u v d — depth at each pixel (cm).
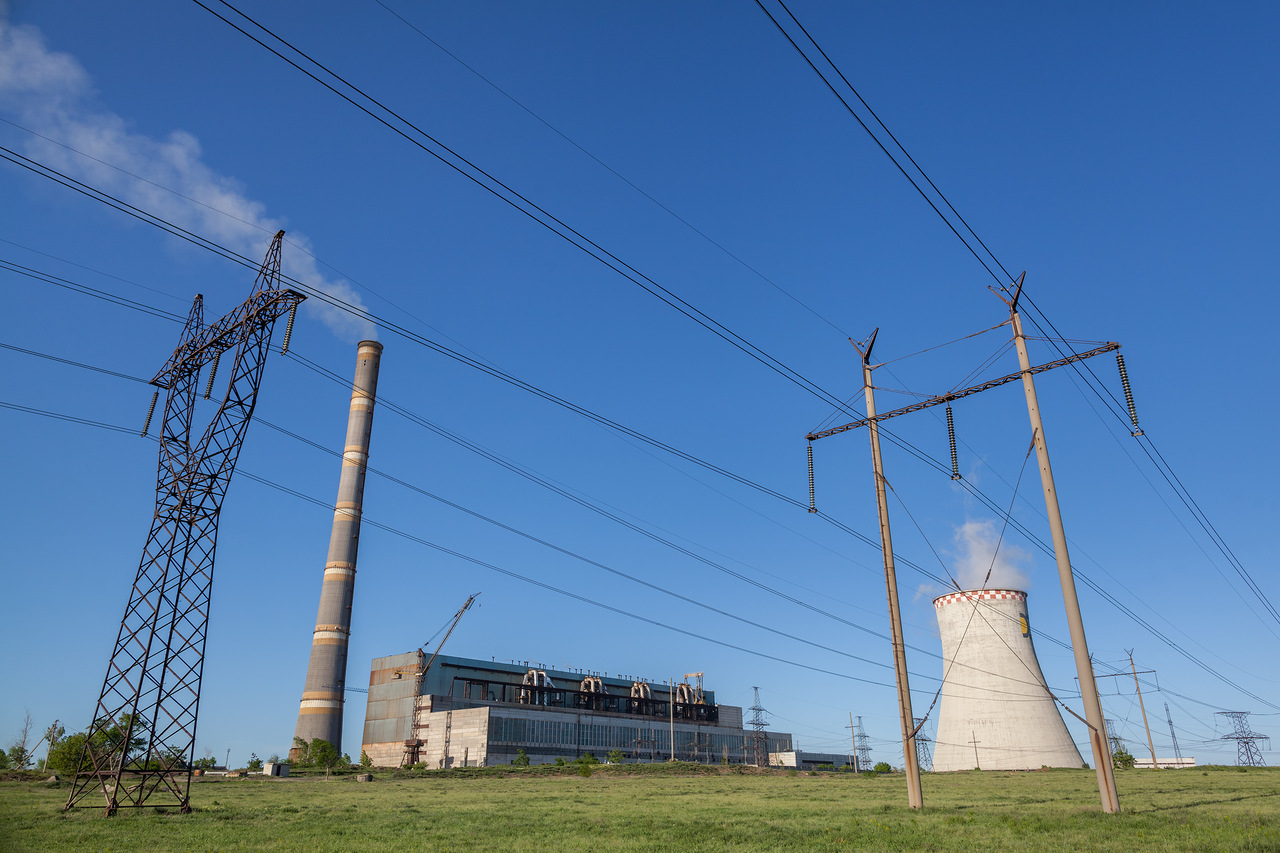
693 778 9844
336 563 13712
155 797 4566
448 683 15825
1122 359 3322
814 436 4391
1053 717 10650
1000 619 11000
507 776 10112
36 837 2745
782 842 2512
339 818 3581
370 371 15000
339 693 13225
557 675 17962
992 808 3734
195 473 4125
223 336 4347
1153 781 6988
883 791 6100
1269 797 4391
